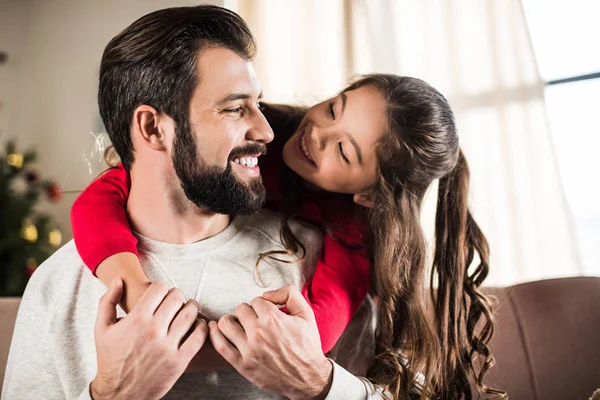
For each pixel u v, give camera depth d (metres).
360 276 1.17
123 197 1.09
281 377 0.88
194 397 0.96
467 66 3.08
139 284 0.88
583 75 3.03
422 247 1.24
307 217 1.26
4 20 3.89
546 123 2.96
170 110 0.95
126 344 0.80
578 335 1.49
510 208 2.93
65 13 3.73
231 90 0.94
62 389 0.98
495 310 1.51
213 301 1.00
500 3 3.06
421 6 3.16
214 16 0.97
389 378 1.13
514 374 1.46
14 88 3.82
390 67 3.13
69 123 3.67
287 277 1.09
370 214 1.26
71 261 1.05
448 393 1.22
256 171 1.01
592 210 3.04
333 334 1.02
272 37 3.17
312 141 1.19
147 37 0.96
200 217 1.04
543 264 2.88
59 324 0.99
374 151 1.18
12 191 3.31
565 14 3.11
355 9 3.19
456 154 1.28
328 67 3.14
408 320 1.20
